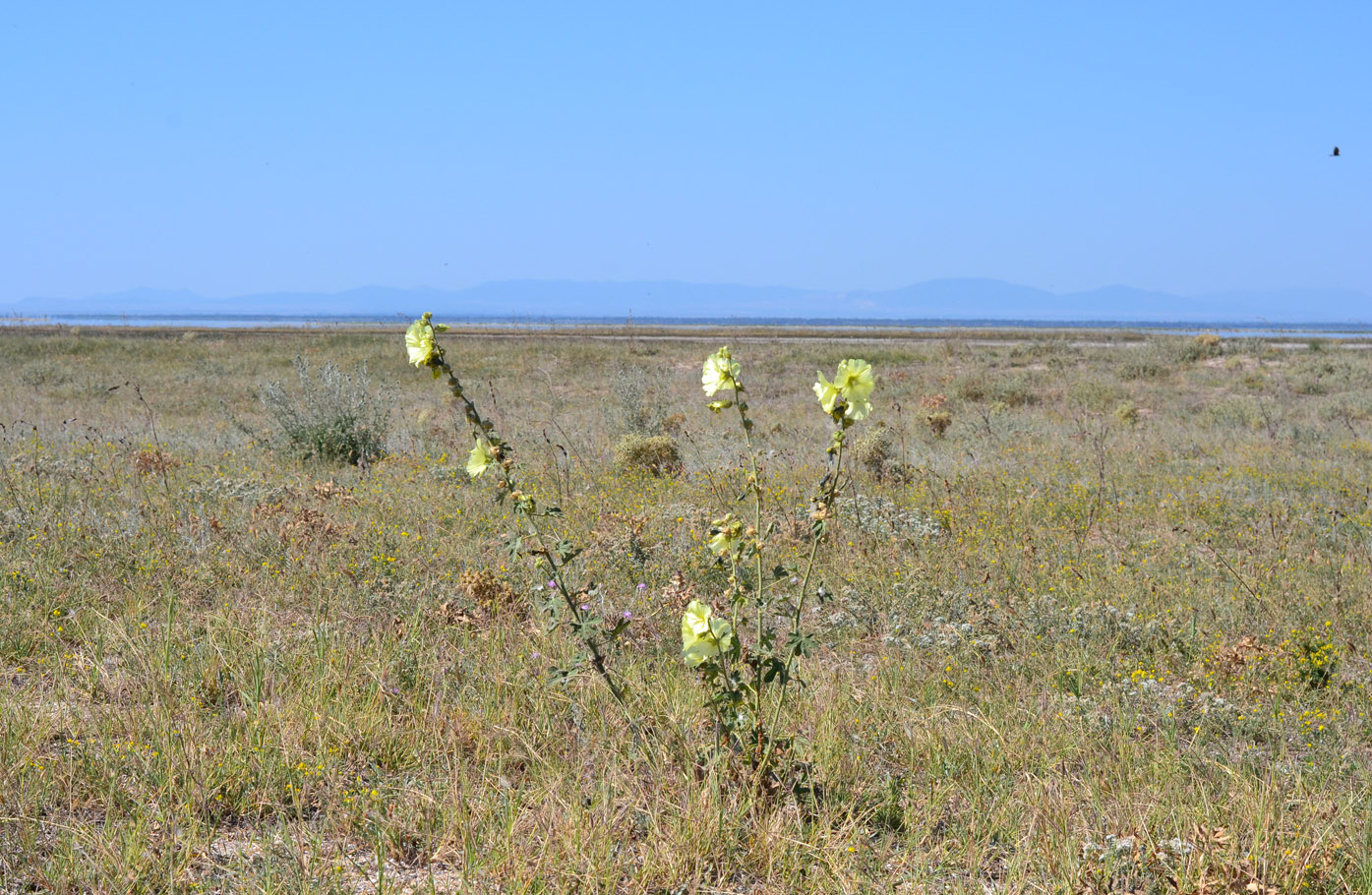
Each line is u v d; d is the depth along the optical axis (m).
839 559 6.92
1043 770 3.79
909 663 4.91
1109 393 22.92
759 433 15.38
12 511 6.96
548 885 2.86
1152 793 3.55
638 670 4.51
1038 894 2.94
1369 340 51.66
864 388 3.35
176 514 7.32
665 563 6.48
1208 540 7.88
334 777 3.46
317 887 2.78
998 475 11.16
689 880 2.95
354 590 5.72
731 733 3.50
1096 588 6.45
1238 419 18.84
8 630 4.80
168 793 3.28
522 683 4.34
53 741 3.72
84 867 2.84
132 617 5.03
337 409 12.62
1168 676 5.00
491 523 7.76
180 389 24.08
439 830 3.21
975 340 49.88
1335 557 7.41
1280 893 2.89
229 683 4.36
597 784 3.54
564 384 26.28
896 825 3.43
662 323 155.25
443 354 3.50
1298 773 3.77
